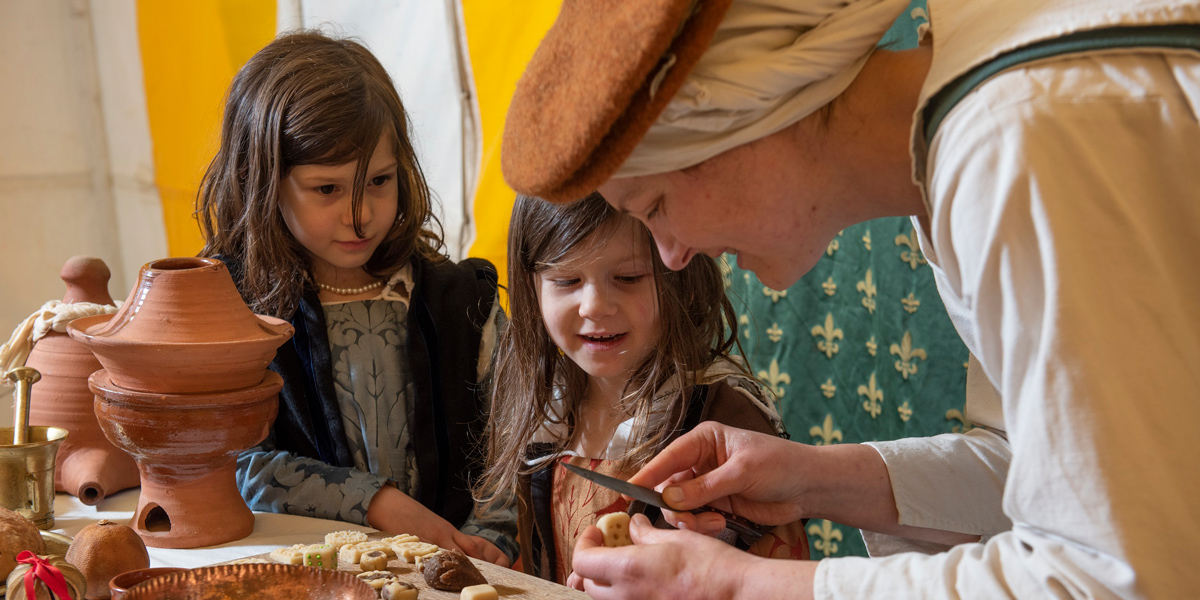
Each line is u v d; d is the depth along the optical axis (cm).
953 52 63
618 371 116
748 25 66
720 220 73
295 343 145
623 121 62
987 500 96
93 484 125
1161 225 56
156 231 271
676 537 77
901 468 95
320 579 84
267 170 137
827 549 212
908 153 70
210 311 107
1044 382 55
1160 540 52
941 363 187
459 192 223
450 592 94
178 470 111
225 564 86
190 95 256
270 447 141
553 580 125
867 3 67
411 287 152
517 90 71
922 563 64
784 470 92
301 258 146
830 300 200
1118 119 56
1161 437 53
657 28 57
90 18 266
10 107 258
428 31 221
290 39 149
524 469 127
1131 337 54
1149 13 56
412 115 227
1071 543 55
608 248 109
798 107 68
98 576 91
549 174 65
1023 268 56
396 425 147
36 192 265
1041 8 60
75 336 107
